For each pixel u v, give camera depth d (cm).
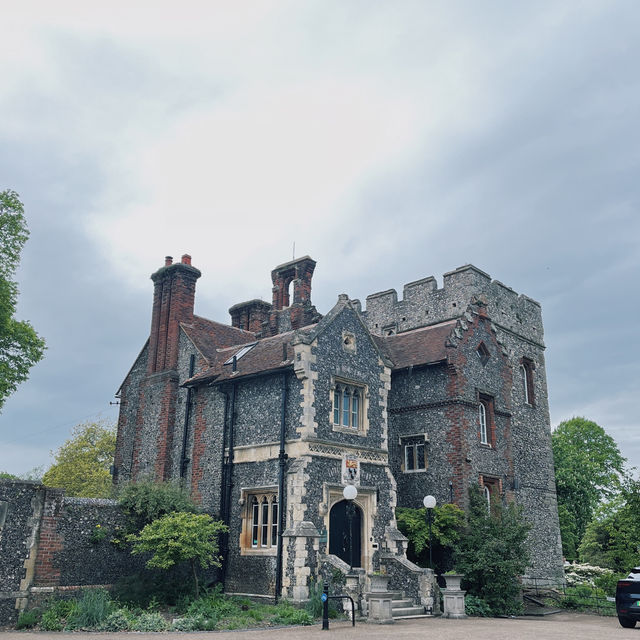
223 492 1877
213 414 2034
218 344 2392
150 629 1260
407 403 2197
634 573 1565
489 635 1197
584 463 3928
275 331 2595
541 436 2847
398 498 2128
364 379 1945
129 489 1694
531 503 2642
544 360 3023
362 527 1827
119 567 1594
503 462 2211
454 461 2028
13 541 1395
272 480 1755
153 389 2322
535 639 1130
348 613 1545
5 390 1978
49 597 1423
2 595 1351
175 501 1694
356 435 1867
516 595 1995
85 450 4025
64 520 1502
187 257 2495
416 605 1705
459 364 2127
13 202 2048
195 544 1536
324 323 1855
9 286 2012
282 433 1762
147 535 1513
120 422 2509
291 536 1611
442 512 1922
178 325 2367
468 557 1866
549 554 2636
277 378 1848
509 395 2348
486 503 2000
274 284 2806
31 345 2053
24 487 1438
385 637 1140
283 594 1608
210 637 1141
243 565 1752
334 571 1611
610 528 3481
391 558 1806
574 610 2080
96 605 1324
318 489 1700
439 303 2731
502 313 2780
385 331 2895
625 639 1151
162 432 2206
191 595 1584
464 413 2080
